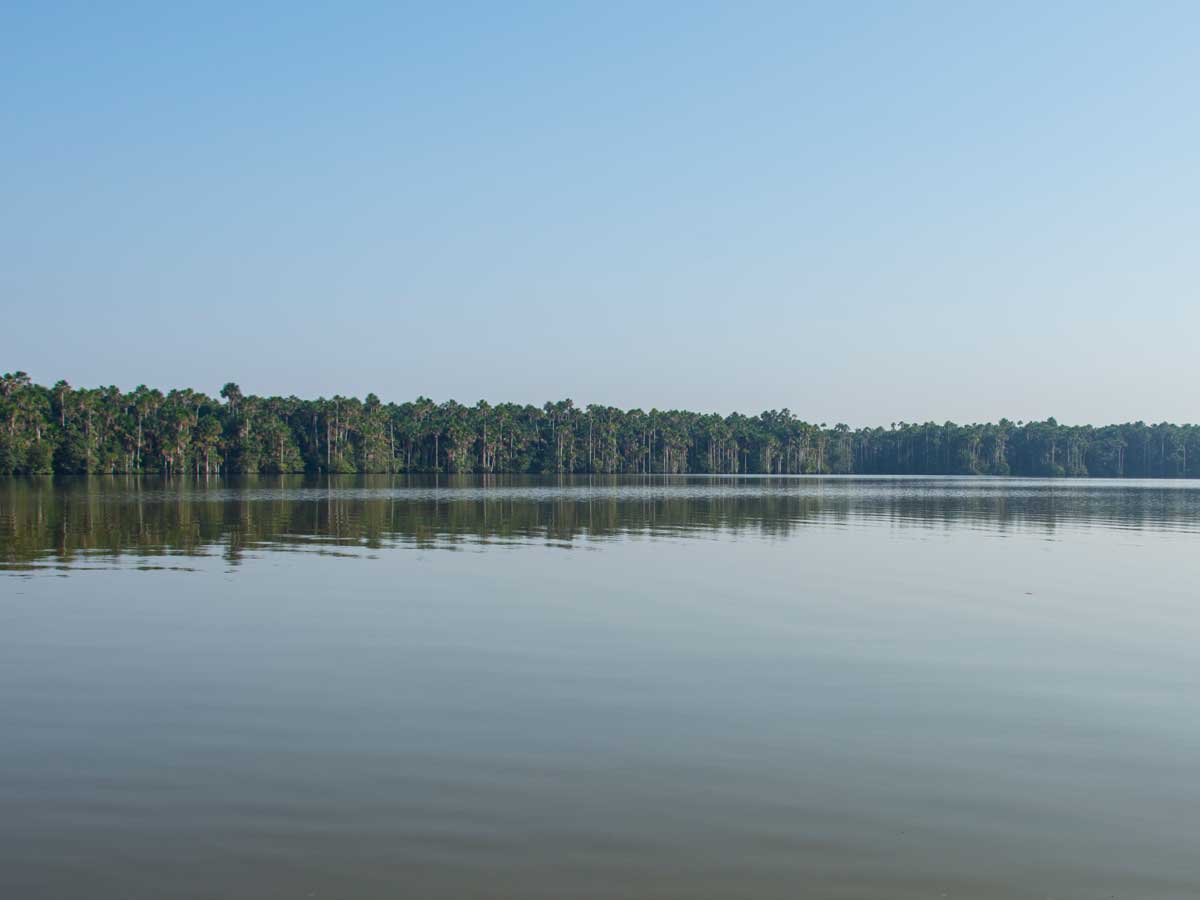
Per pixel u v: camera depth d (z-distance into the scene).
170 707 16.14
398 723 15.27
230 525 54.12
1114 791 12.58
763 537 49.31
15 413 159.75
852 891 9.84
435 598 27.52
